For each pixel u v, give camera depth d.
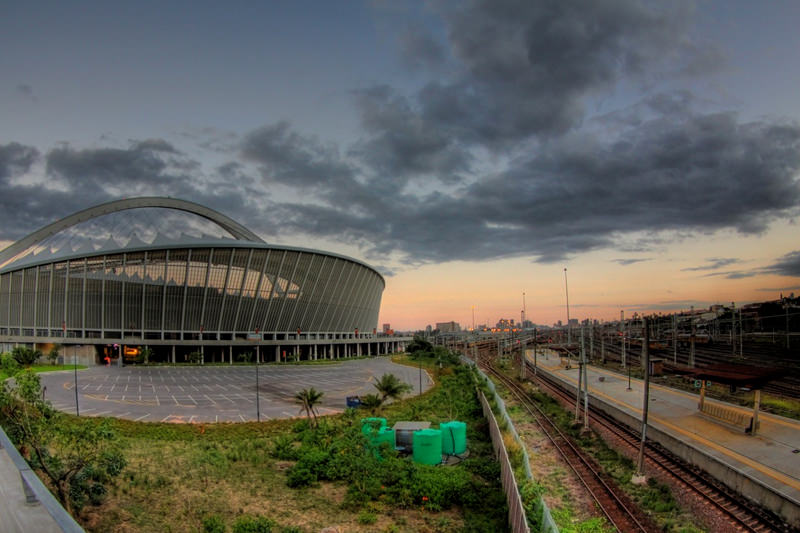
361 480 28.08
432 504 25.31
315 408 53.38
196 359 107.00
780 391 51.97
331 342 137.25
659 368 72.06
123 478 26.72
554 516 22.27
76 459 23.97
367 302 159.75
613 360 101.75
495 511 24.34
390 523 23.27
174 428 41.62
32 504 7.76
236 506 24.41
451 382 75.00
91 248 115.50
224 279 114.00
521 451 30.42
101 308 110.69
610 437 37.28
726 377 36.66
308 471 29.00
